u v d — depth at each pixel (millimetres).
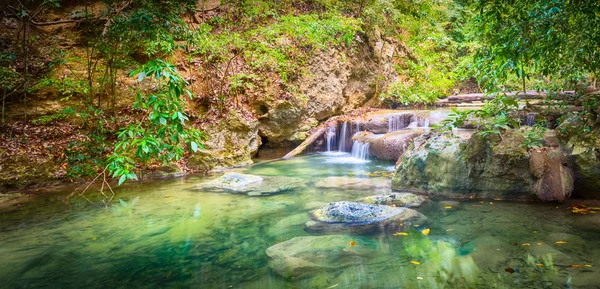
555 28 3391
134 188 5922
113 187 6027
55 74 7379
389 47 14094
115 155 2947
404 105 13414
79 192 5652
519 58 3885
